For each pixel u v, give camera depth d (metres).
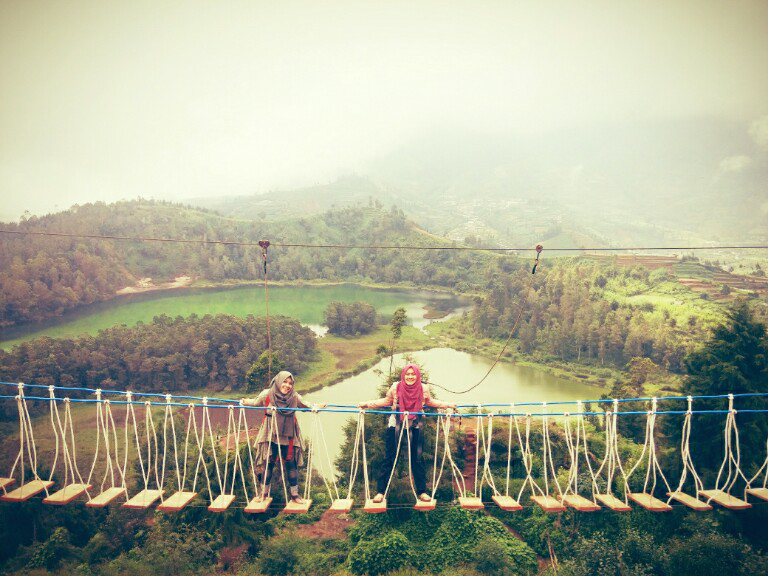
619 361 99.25
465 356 107.44
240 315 148.38
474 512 24.81
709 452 23.66
